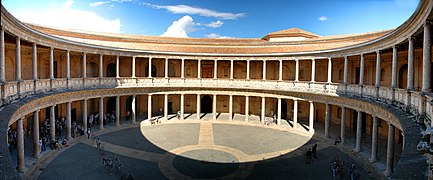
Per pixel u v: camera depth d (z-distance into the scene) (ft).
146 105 178.50
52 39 102.63
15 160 85.87
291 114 168.66
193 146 110.42
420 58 98.32
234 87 156.76
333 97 116.37
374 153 90.53
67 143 108.88
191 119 163.32
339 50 114.62
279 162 92.94
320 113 161.48
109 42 157.69
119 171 82.43
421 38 73.41
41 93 92.53
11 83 72.69
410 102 64.95
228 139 121.90
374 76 126.21
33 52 91.97
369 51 97.04
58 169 83.05
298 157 98.17
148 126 145.48
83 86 122.01
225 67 181.06
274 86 146.10
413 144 38.65
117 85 139.74
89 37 154.10
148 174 81.66
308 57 133.08
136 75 170.91
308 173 83.46
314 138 123.95
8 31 72.54
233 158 96.43
